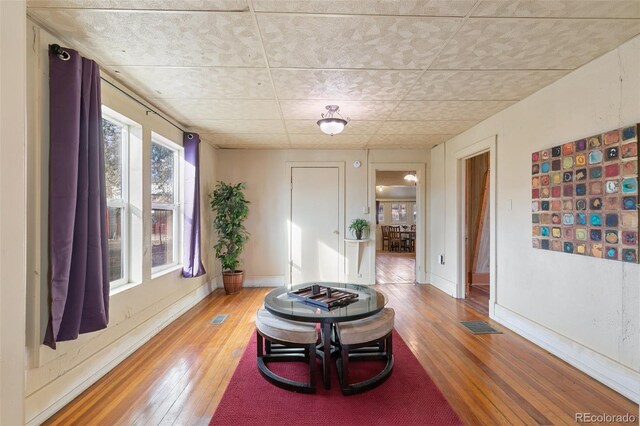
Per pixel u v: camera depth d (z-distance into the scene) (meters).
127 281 2.74
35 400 1.71
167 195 3.61
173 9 1.65
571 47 2.04
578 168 2.32
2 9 0.48
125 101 2.60
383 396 2.00
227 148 5.04
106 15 1.69
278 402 1.94
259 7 1.64
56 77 1.79
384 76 2.47
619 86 2.03
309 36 1.91
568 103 2.43
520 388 2.08
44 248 1.78
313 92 2.79
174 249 3.75
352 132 4.15
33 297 1.71
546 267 2.65
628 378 1.96
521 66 2.31
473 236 5.08
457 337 2.93
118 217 2.69
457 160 4.29
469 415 1.80
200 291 4.27
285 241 5.11
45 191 1.79
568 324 2.43
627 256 1.96
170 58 2.17
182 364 2.42
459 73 2.42
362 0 1.58
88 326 1.95
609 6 1.63
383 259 8.28
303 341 2.08
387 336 2.28
